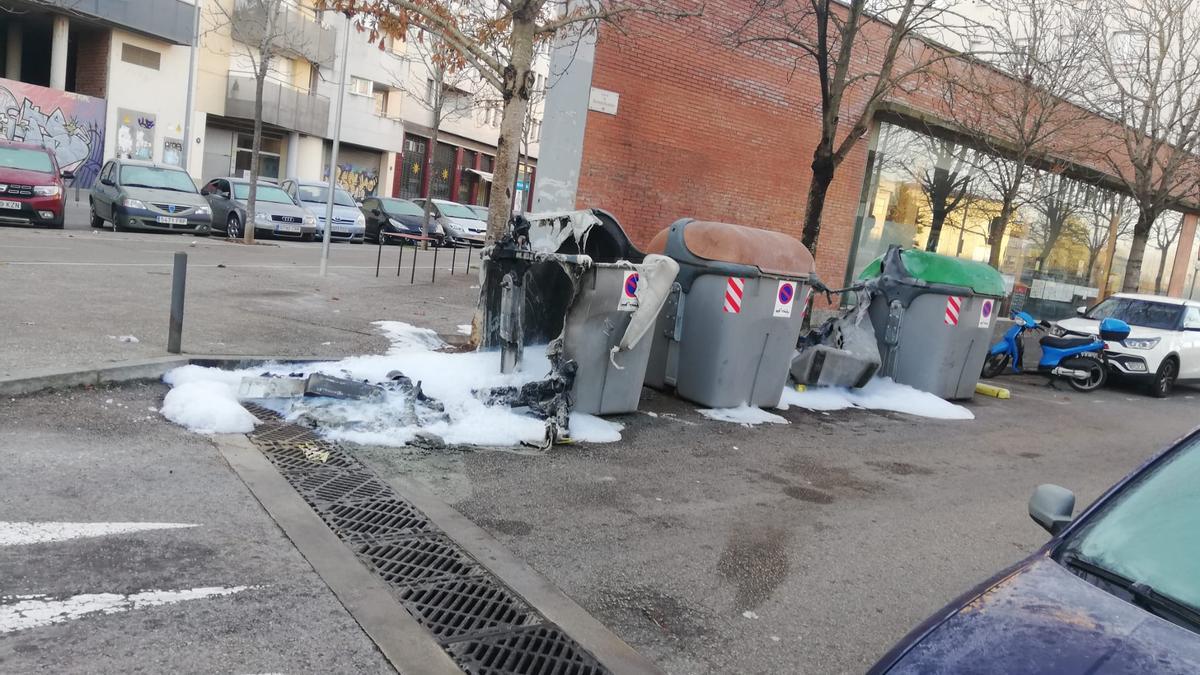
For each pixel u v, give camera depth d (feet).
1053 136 57.98
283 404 21.48
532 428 22.18
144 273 39.45
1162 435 34.60
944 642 7.71
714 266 27.20
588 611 13.15
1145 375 45.57
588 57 40.93
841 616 13.96
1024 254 69.62
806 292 29.07
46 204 56.59
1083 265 76.13
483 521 16.37
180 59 98.84
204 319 29.78
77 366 20.56
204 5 98.32
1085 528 9.42
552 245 25.99
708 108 45.52
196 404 19.39
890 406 33.09
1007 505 21.62
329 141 120.78
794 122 49.44
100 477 15.52
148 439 17.84
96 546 12.92
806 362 32.60
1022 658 7.27
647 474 20.63
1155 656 7.22
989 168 60.29
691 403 28.50
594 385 24.45
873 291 35.55
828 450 25.31
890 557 16.97
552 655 11.66
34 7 81.76
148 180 65.41
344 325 32.27
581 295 23.41
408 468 18.79
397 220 83.56
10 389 18.76
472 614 12.54
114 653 10.26
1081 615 7.86
